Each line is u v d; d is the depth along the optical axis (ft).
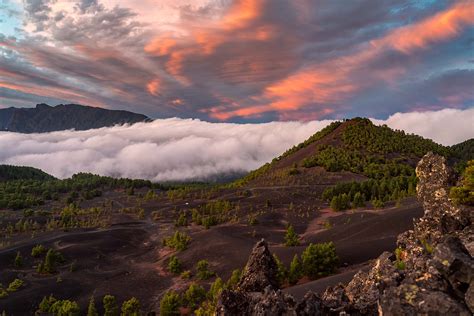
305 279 300.61
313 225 620.90
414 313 66.18
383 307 70.54
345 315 85.20
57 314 348.79
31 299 395.34
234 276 300.81
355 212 615.57
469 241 96.99
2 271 493.77
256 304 96.12
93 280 464.24
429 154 135.74
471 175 111.34
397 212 423.23
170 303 306.14
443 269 70.90
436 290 70.23
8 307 375.04
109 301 334.44
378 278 99.91
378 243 332.39
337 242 399.44
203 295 332.19
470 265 67.51
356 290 108.47
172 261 469.57
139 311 330.34
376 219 425.28
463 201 111.96
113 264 541.75
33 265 525.75
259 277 144.25
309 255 299.38
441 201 119.34
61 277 472.03
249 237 573.74
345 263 309.01
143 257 572.10
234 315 99.55
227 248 504.43
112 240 631.56
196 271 460.14
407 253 112.47
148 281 453.58
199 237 584.81
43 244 602.85
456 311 63.36
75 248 575.38
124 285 443.32
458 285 69.15
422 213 384.88
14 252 554.46
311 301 91.45
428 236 115.75
